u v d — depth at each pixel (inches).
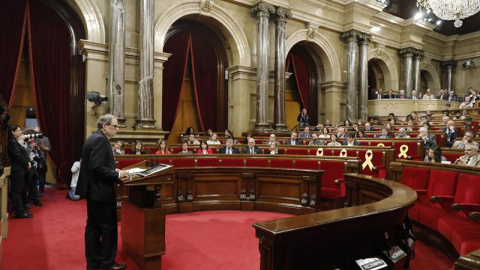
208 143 380.2
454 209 142.0
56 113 376.2
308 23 562.9
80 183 127.1
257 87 492.4
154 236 128.7
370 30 654.5
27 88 383.6
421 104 663.1
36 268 133.6
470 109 538.0
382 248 91.8
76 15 385.4
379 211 88.4
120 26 374.3
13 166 211.2
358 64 615.5
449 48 850.8
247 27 502.0
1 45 354.6
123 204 151.0
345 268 84.6
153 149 337.4
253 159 256.7
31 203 261.4
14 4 360.2
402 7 754.2
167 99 477.1
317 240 78.7
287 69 597.3
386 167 268.7
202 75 508.4
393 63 705.0
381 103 660.1
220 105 520.4
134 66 402.3
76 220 209.6
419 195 187.5
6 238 169.8
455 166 178.1
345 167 232.8
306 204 222.2
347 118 598.5
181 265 137.0
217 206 237.3
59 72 378.9
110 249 129.6
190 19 482.9
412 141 309.4
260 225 75.2
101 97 347.6
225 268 134.3
